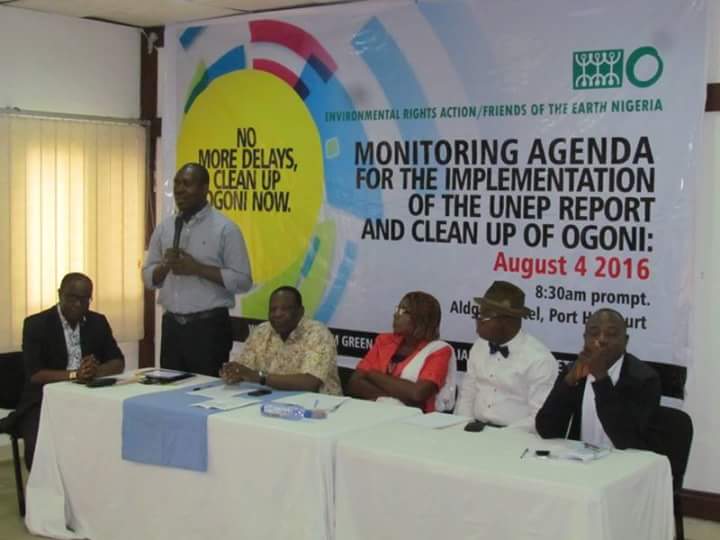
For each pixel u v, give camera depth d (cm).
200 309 472
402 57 503
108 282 613
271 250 565
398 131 507
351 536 313
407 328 420
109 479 383
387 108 511
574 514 265
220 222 473
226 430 342
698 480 452
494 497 280
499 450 307
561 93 456
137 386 406
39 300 576
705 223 439
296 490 323
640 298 441
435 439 321
